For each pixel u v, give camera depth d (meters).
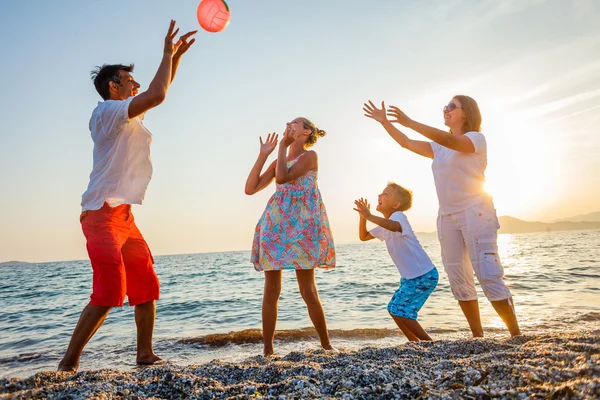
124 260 3.13
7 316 8.85
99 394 1.86
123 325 6.42
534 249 33.03
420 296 3.93
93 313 2.74
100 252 2.77
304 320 6.17
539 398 1.48
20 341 5.76
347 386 1.93
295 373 2.26
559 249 30.73
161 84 2.76
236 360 3.71
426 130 3.19
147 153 3.09
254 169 3.62
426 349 2.80
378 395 1.76
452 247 3.54
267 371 2.37
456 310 6.32
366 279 14.17
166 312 8.15
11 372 3.74
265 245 3.32
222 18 3.01
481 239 3.35
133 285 3.19
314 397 1.80
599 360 1.77
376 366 2.20
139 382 2.11
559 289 8.56
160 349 4.36
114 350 4.45
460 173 3.39
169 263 49.00
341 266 23.36
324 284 12.73
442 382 1.83
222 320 6.92
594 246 32.81
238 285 14.62
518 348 2.41
